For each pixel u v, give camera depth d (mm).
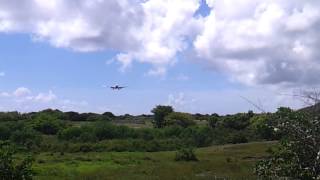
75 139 81938
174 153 64938
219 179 28578
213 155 59281
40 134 81688
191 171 37812
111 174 36719
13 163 17922
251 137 75625
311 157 10906
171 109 102562
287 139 11102
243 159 50750
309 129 10820
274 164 11664
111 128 86625
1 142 17922
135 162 52125
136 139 83562
